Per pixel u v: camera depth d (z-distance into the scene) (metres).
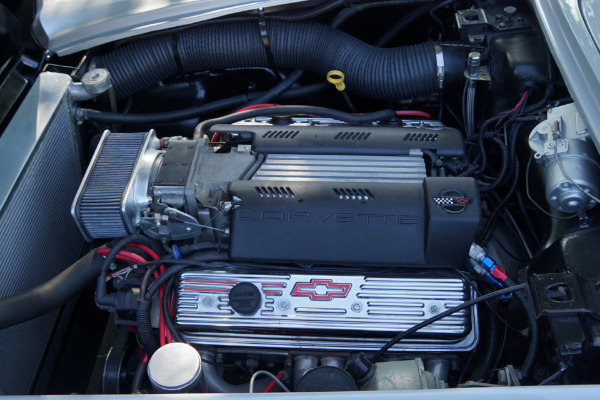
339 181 1.90
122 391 1.93
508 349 1.92
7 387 1.90
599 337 1.57
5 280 1.90
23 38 2.28
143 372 1.82
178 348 1.54
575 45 1.84
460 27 2.31
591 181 1.78
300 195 1.86
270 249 1.83
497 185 2.09
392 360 1.82
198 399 1.35
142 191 1.94
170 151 2.02
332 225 1.82
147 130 2.60
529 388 1.34
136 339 2.06
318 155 2.01
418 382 1.64
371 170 1.95
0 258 1.85
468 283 1.82
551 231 1.91
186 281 1.86
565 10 1.93
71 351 2.22
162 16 2.33
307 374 1.62
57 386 2.16
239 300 1.79
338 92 2.67
